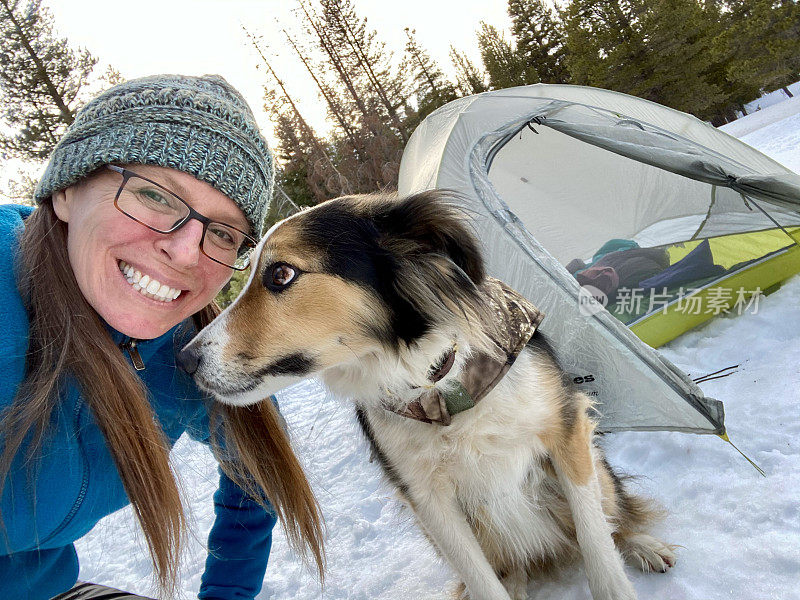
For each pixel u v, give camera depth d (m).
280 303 0.46
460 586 0.55
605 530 0.48
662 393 0.65
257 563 0.50
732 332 0.89
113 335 0.40
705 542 0.50
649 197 1.27
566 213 1.28
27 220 0.38
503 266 0.81
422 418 0.47
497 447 0.48
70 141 0.36
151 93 0.37
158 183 0.36
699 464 0.62
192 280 0.39
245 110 0.42
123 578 0.83
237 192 0.39
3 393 0.32
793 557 0.44
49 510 0.36
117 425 0.35
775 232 1.03
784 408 0.65
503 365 0.46
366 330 0.48
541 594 0.54
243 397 0.45
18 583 0.39
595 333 0.70
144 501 0.37
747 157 1.04
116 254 0.36
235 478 0.48
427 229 0.46
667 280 1.01
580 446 0.49
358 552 0.70
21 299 0.35
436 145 1.13
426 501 0.50
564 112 1.06
